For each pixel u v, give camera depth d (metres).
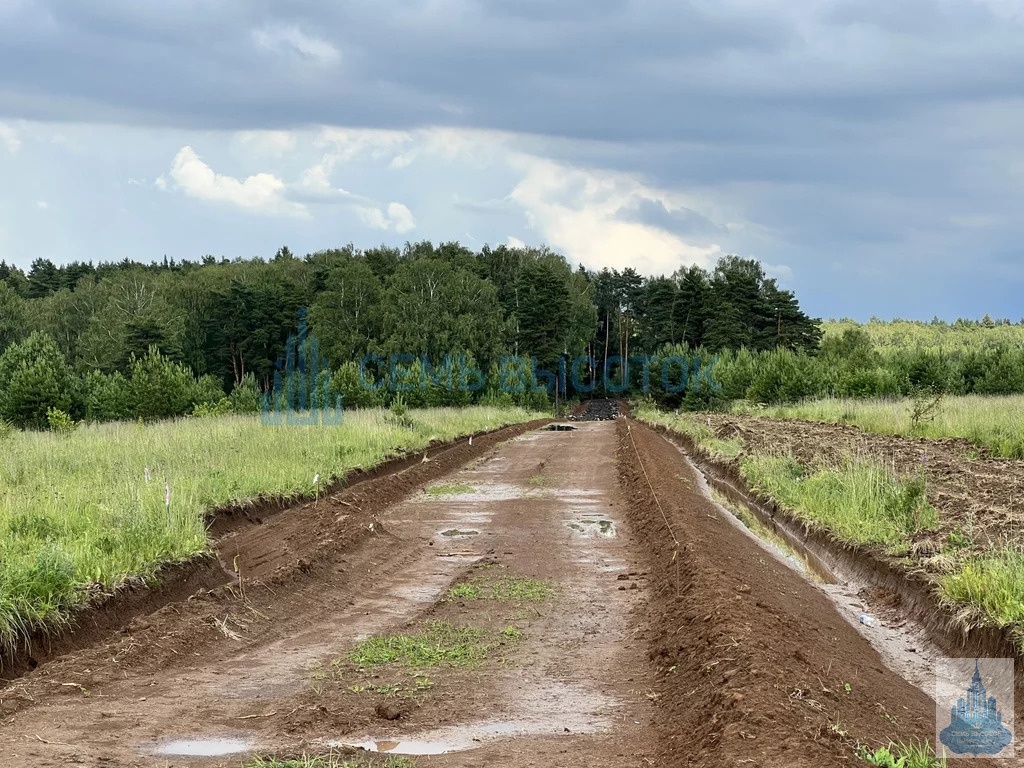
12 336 77.12
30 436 23.55
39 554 9.33
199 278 94.94
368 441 25.09
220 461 18.28
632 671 8.20
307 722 6.70
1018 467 18.92
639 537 14.87
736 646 7.46
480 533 15.40
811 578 13.03
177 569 10.86
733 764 5.30
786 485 18.47
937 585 10.55
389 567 12.80
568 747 6.32
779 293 101.19
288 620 10.02
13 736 6.29
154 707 7.09
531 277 99.62
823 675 7.43
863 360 53.19
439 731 6.66
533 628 9.65
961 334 159.38
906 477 16.16
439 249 121.81
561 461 27.41
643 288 129.62
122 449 18.94
